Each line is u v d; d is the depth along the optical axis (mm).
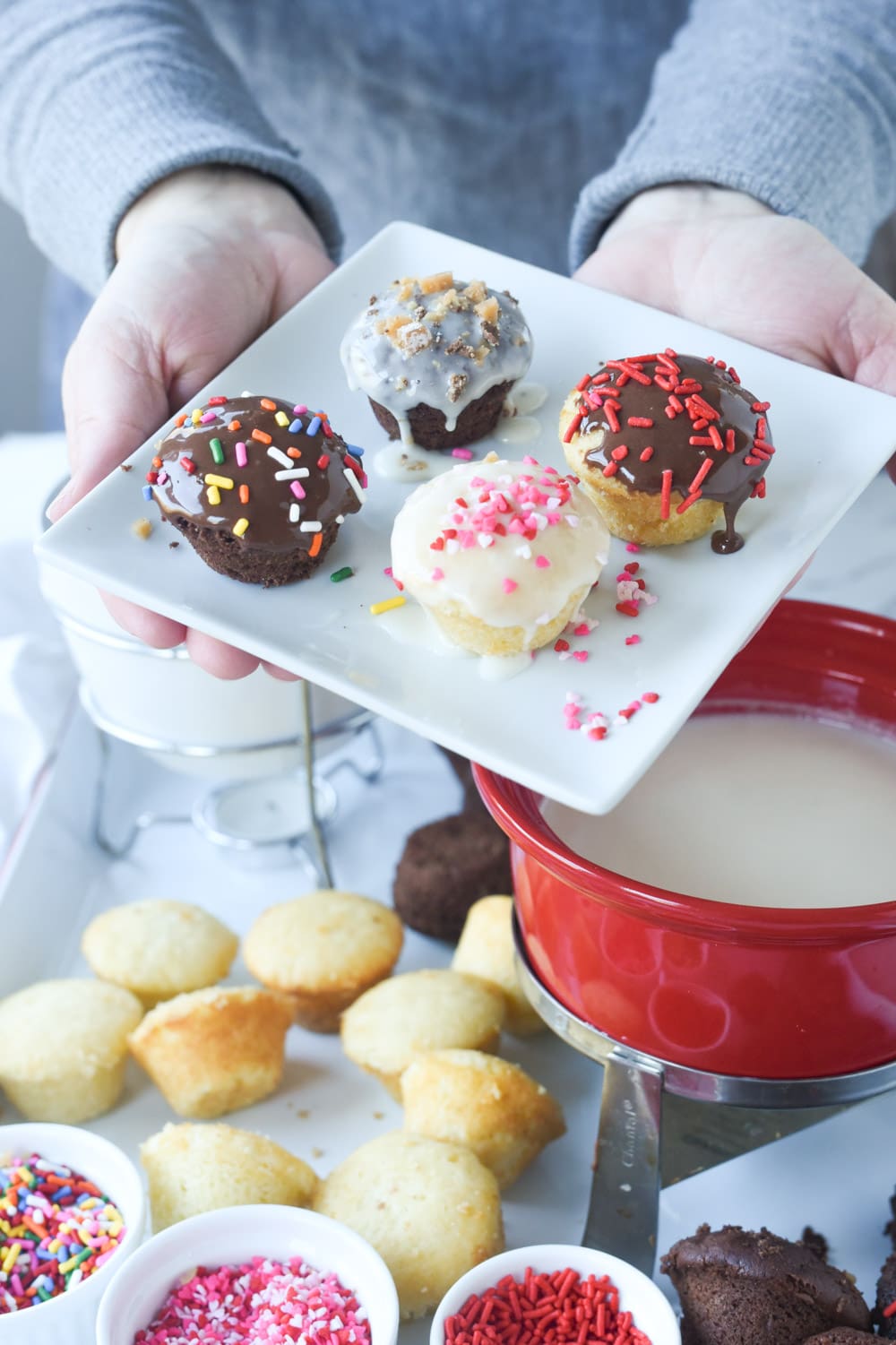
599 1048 542
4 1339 521
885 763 578
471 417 594
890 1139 583
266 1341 516
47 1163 565
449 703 529
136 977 621
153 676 640
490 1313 518
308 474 551
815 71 688
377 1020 598
